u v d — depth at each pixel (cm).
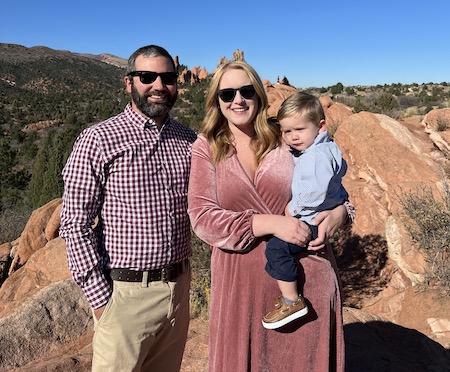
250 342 254
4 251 1307
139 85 278
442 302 704
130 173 276
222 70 251
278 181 252
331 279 259
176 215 289
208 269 719
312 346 254
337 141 1204
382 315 760
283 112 258
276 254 242
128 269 280
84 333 596
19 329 561
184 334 325
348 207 271
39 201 3444
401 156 1055
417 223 824
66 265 844
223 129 260
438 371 412
